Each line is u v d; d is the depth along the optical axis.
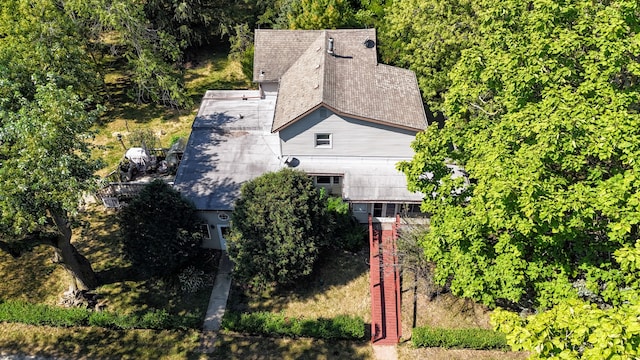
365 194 29.48
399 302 26.95
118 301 27.06
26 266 28.91
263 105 36.91
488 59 21.69
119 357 24.34
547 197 15.98
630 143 16.03
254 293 27.80
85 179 22.11
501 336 24.16
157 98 41.09
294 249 25.86
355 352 24.72
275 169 31.02
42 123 20.27
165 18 45.59
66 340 25.03
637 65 18.05
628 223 15.21
